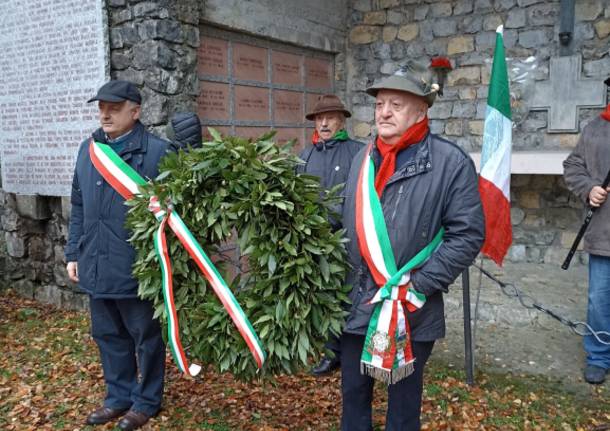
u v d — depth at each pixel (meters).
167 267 2.15
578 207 5.33
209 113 4.75
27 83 4.56
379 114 1.95
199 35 4.60
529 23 5.45
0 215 5.12
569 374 3.32
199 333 2.14
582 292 4.48
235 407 2.91
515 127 5.55
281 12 5.40
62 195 4.49
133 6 4.09
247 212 1.98
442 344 3.79
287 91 5.70
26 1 4.43
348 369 2.13
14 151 4.76
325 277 1.96
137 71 4.14
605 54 5.13
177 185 2.11
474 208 1.90
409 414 2.09
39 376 3.38
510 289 4.57
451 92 5.88
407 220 1.90
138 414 2.70
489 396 3.05
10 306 4.78
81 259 2.64
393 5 6.14
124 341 2.76
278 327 2.03
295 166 2.11
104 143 2.65
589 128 3.16
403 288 1.91
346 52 6.45
